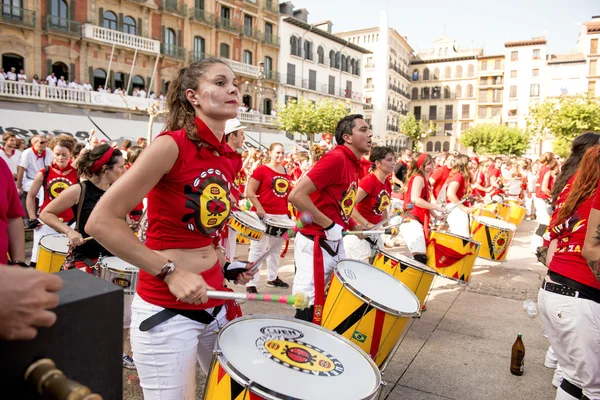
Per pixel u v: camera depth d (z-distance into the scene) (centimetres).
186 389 217
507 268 798
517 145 5281
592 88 6175
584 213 260
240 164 236
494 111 6912
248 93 3756
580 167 268
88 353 108
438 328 498
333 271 332
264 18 3844
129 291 353
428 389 364
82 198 380
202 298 192
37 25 2498
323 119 3397
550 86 6412
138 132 2572
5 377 95
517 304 592
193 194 205
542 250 361
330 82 4703
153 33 3036
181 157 199
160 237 210
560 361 279
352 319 304
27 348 97
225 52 3556
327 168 352
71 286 112
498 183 1241
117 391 115
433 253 549
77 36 2625
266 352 213
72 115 2433
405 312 301
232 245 650
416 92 7356
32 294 93
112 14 2814
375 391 197
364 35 6056
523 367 404
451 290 650
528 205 1588
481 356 429
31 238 875
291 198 352
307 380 196
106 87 2716
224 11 3544
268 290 624
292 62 4175
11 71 2347
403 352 432
